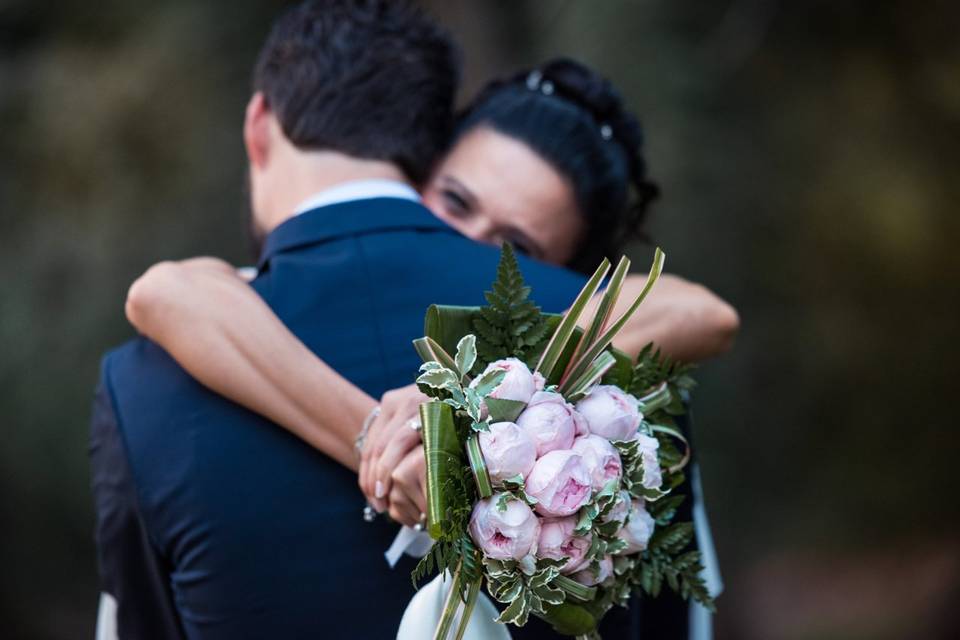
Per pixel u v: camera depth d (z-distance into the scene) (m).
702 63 7.86
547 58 7.88
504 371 1.65
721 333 2.25
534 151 2.75
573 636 1.84
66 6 8.12
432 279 1.95
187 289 1.91
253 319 1.87
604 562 1.69
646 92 7.69
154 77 7.62
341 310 1.91
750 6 7.98
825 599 9.88
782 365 8.31
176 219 7.62
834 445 8.61
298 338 1.89
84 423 7.50
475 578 1.64
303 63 2.13
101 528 1.94
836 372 8.31
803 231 8.07
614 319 2.15
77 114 7.57
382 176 2.08
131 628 1.96
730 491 8.46
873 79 8.37
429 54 2.21
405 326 1.91
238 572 1.78
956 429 8.53
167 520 1.84
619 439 1.68
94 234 7.52
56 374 7.45
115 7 8.09
